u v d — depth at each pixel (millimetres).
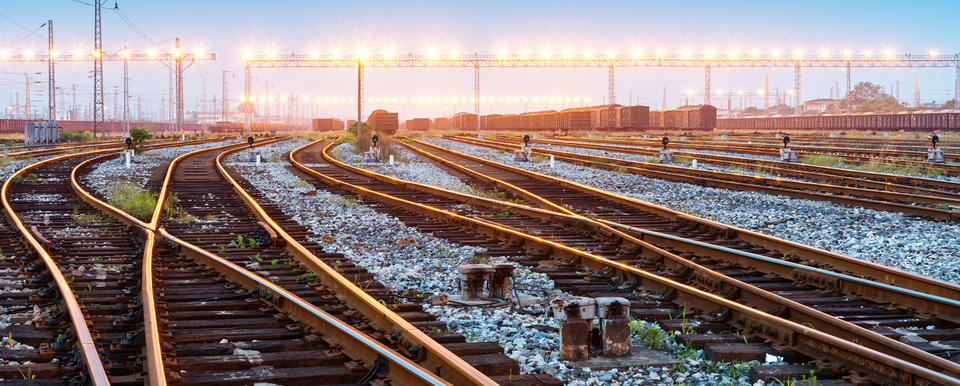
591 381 5461
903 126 67062
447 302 8008
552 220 13930
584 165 28734
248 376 5355
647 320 7332
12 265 9711
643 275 8406
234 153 38938
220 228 13211
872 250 11031
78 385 5070
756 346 6180
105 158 33031
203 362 5621
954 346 6203
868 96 175875
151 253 9688
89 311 7242
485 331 6801
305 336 6383
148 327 5910
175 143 52656
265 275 9133
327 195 19000
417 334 5801
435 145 46781
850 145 40281
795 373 5457
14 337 6301
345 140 58906
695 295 7492
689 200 17797
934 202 15703
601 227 12023
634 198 18219
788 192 17672
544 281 9164
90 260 10086
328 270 8422
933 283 7656
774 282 8852
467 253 10984
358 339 5781
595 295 8266
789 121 83812
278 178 24156
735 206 16594
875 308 7453
